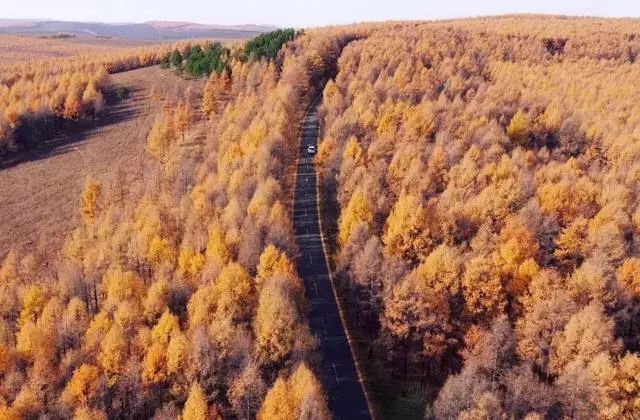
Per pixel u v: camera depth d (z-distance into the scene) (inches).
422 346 2992.1
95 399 2605.8
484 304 2979.8
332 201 4793.3
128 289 3221.0
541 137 5802.2
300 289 3159.5
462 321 3021.7
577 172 4576.8
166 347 2753.4
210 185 4311.0
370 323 3280.0
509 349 2687.0
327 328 3378.4
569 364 2429.9
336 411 2778.1
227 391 2527.1
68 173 6427.2
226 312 2871.6
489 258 3134.8
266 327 2714.1
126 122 7785.4
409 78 7175.2
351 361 3125.0
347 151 4680.1
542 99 6555.1
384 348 3051.2
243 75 7524.6
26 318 3331.7
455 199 3986.2
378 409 2802.7
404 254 3464.6
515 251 3139.8
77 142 7327.8
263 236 3567.9
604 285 2898.6
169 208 4254.4
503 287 3083.2
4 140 6909.5
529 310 2839.6
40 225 5300.2
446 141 5083.7
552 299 2723.9
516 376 2464.3
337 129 5334.6
